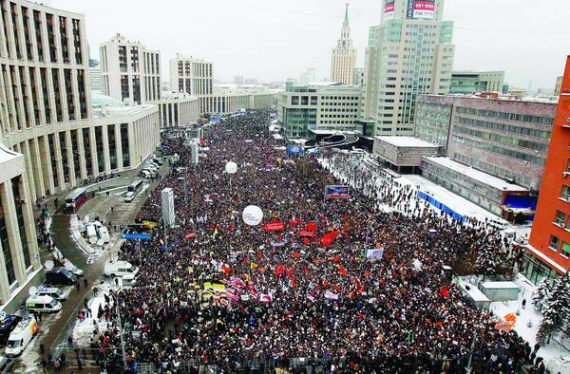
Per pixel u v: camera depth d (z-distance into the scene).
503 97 103.38
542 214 48.88
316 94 168.12
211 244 49.78
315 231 55.09
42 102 74.19
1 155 40.94
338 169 106.19
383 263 46.34
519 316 41.66
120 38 168.38
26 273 43.31
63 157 81.81
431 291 41.06
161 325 35.28
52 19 76.81
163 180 87.62
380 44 149.25
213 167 95.12
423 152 110.25
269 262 45.09
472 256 48.88
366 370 30.39
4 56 62.84
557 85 115.50
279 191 75.19
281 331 33.97
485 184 79.94
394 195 85.44
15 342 33.44
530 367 33.22
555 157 46.78
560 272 44.56
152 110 129.25
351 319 35.78
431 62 142.88
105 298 39.53
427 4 138.50
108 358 31.56
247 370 30.52
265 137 157.25
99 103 116.56
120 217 66.69
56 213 66.88
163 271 43.19
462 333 34.31
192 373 30.39
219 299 38.00
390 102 145.38
